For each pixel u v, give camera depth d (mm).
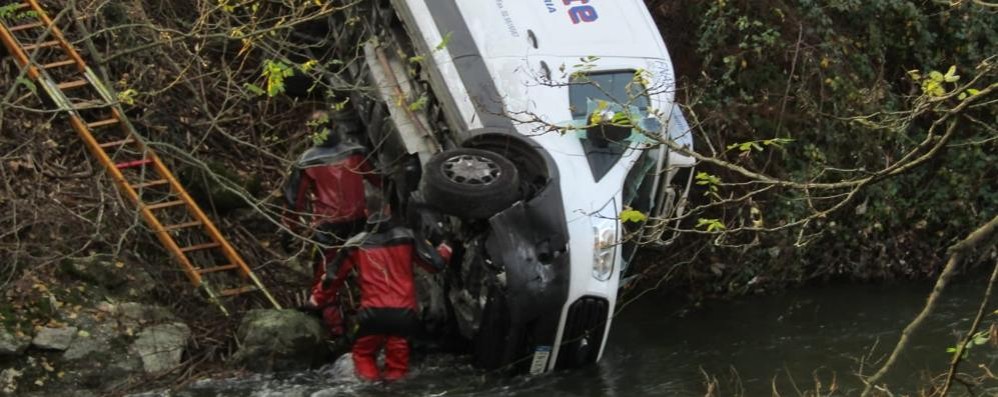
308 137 16219
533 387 13406
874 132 18500
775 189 17641
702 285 17484
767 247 17625
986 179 19203
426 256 13406
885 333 15820
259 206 14250
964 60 19969
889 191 18422
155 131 15922
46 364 12680
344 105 16406
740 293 17547
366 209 14266
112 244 14211
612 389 13516
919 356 14820
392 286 13289
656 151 14445
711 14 18281
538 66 14367
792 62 18266
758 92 18188
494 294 13133
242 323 13672
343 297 15094
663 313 16734
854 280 18406
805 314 16766
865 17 19484
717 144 17609
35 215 14164
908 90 19797
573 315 13219
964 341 8102
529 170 13672
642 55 15008
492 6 14969
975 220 18891
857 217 18250
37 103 15484
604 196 13500
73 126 15047
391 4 15539
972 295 17719
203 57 16922
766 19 18344
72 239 14109
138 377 13000
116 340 13148
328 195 14070
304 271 15234
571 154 13641
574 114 13992
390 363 13516
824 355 14953
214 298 14125
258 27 15656
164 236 14148
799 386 13734
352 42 16688
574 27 15047
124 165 14578
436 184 12883
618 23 15312
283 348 13422
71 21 16281
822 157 17969
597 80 14445
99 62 14797
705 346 15312
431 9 14898
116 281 13797
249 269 14625
